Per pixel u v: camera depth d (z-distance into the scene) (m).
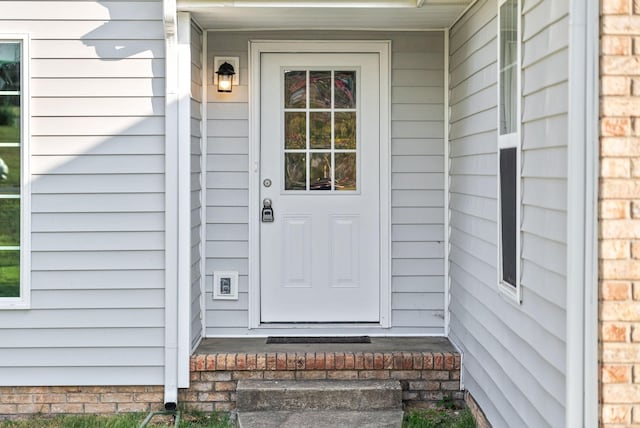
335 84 5.92
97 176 5.18
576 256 3.13
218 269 5.88
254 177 5.86
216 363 5.28
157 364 5.23
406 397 5.37
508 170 4.18
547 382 3.53
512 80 4.12
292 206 5.92
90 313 5.21
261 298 5.92
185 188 5.20
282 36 5.84
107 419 5.10
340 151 5.93
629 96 3.09
